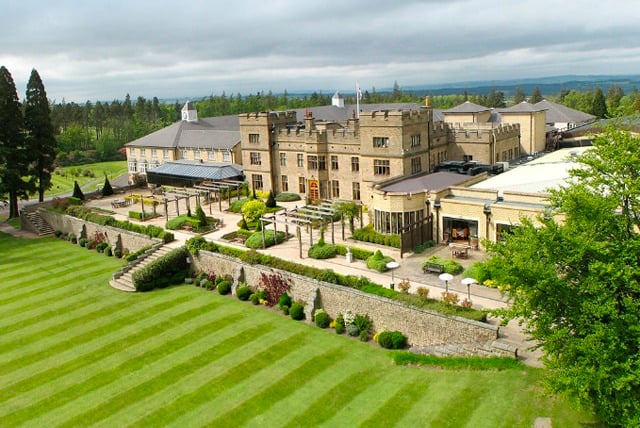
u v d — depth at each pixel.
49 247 65.00
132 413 30.09
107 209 73.06
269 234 53.41
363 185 63.75
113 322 42.25
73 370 35.22
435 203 48.75
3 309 45.78
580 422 24.61
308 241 52.91
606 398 21.14
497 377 28.89
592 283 21.62
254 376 33.12
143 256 53.69
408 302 35.84
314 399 30.19
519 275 22.45
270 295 44.22
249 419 28.83
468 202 46.53
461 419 26.20
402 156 59.19
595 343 20.72
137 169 101.75
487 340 32.06
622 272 21.52
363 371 32.81
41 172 82.19
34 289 50.34
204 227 59.38
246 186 76.12
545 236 22.73
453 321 33.59
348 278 40.22
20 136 76.75
